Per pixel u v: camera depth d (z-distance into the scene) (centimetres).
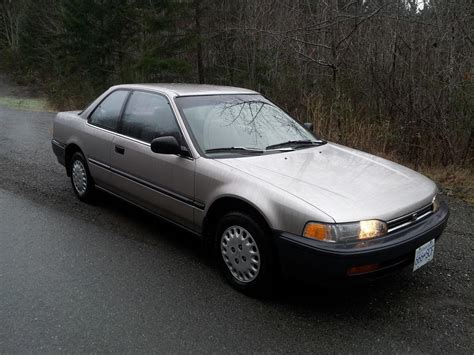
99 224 479
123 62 2161
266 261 326
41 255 404
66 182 629
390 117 843
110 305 326
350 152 426
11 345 281
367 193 330
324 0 902
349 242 296
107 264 389
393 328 306
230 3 1742
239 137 411
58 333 293
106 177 488
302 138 446
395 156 778
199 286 355
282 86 1124
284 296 344
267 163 369
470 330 305
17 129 1130
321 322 311
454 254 418
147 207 443
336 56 880
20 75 3566
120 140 460
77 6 2239
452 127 736
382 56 850
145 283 358
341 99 887
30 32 3350
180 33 1833
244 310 324
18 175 659
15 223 475
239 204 344
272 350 281
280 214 314
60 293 341
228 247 354
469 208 544
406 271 386
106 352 276
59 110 1961
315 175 352
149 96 455
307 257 299
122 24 2180
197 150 382
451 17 741
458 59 734
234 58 1725
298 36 1038
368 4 862
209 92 452
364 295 348
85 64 2295
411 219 330
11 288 347
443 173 679
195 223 385
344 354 278
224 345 285
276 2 1362
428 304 336
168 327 302
